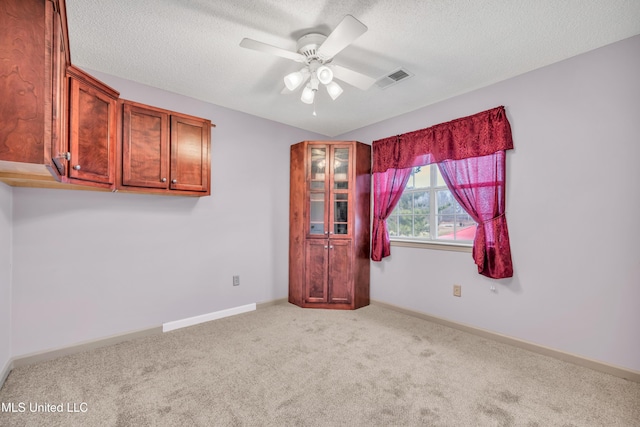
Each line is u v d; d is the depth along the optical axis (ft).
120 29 6.25
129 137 7.58
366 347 8.09
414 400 5.73
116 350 7.86
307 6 5.58
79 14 5.74
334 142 11.78
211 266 10.34
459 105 9.62
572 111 7.37
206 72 8.16
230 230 10.82
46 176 5.54
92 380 6.37
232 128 10.87
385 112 11.20
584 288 7.18
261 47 5.78
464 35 6.49
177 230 9.56
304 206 11.79
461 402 5.68
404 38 6.61
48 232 7.40
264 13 5.78
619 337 6.70
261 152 11.74
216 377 6.51
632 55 6.54
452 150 9.54
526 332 8.10
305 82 8.38
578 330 7.26
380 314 11.00
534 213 7.97
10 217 6.86
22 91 4.17
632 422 5.16
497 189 8.45
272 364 7.10
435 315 10.18
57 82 4.55
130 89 8.61
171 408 5.44
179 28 6.24
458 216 10.25
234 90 9.31
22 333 7.04
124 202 8.56
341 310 11.50
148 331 8.89
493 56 7.35
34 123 4.22
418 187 11.45
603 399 5.82
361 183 11.96
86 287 7.92
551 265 7.70
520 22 6.03
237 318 10.48
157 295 9.14
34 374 6.60
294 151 12.29
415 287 10.82
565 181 7.47
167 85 8.94
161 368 6.89
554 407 5.57
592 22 6.01
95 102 6.50
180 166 8.54
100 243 8.15
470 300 9.31
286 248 12.55
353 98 9.89
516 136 8.31
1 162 4.18
